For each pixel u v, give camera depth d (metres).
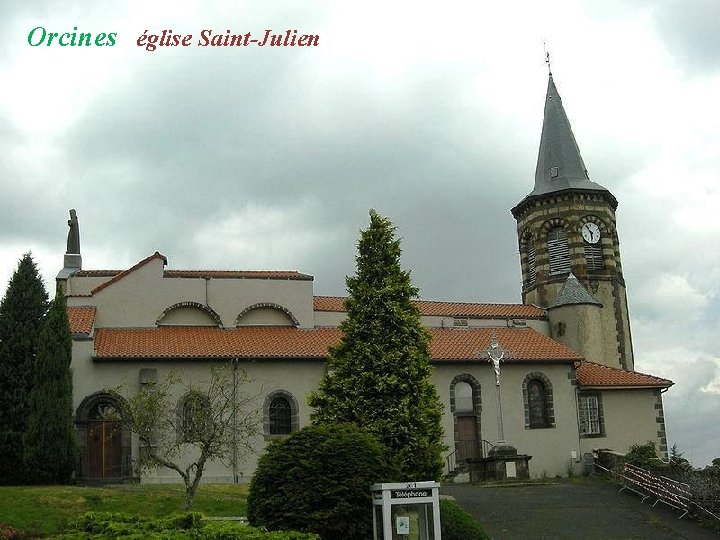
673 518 29.19
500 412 37.38
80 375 35.66
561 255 53.94
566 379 42.47
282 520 19.62
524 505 30.48
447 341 42.75
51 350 31.72
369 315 27.23
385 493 18.78
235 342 38.59
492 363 40.91
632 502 31.52
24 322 33.25
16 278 33.88
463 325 47.25
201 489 30.55
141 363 36.28
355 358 26.83
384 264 27.91
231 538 15.08
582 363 46.31
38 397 31.17
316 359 38.12
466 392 40.91
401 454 25.62
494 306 51.00
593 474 40.72
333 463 20.20
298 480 19.98
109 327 39.25
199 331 39.78
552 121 58.22
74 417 35.06
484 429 40.38
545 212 54.59
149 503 26.58
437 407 27.05
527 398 41.66
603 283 53.19
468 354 41.12
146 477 34.97
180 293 40.47
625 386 43.69
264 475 20.38
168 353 36.50
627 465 35.31
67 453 31.17
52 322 32.09
